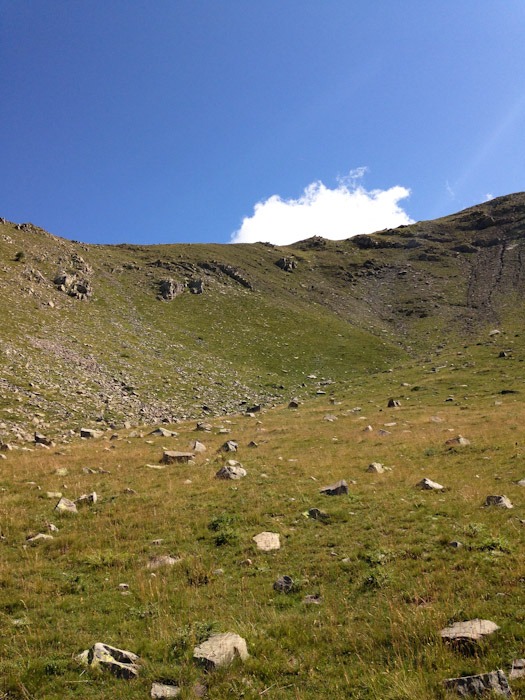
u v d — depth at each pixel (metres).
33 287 85.44
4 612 11.59
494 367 65.19
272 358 86.50
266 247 189.38
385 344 98.12
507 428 34.41
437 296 131.00
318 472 25.52
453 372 66.62
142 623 10.92
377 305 130.75
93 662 9.11
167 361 74.62
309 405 57.91
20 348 58.12
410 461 27.59
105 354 68.38
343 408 53.19
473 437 32.38
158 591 12.30
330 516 18.05
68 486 23.17
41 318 73.69
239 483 23.42
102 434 39.75
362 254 182.12
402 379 68.50
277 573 13.56
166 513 19.02
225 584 13.01
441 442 31.66
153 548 15.77
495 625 9.36
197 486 23.02
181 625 10.68
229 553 15.18
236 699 8.09
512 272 137.38
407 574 12.61
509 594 10.75
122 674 8.84
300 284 144.50
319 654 9.32
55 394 48.44
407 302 129.75
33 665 9.11
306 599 11.95
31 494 21.78
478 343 83.81
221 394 64.25
